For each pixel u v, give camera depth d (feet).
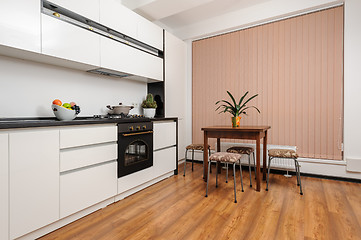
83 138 5.93
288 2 9.99
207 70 12.80
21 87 6.45
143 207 6.65
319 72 9.49
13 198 4.47
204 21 12.56
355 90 8.81
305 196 7.45
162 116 11.18
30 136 4.75
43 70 7.00
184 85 13.24
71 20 6.62
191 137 13.57
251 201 7.03
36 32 5.69
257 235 4.99
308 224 5.49
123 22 8.42
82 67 7.66
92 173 6.20
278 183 8.99
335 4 9.20
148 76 9.91
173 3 9.16
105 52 7.71
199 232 5.15
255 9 10.87
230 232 5.14
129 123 7.56
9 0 5.16
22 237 4.71
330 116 9.28
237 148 9.24
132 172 7.68
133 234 5.09
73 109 6.73
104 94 9.21
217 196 7.52
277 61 10.50
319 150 9.53
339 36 9.09
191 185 8.79
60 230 5.33
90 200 6.13
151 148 8.68
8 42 5.14
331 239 4.82
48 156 5.09
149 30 9.93
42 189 4.98
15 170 4.50
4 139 4.32
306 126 9.79
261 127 8.70
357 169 8.71
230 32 11.97
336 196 7.42
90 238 4.96
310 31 9.69
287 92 10.24
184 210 6.40
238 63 11.68
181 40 12.86
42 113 6.98
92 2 7.18
